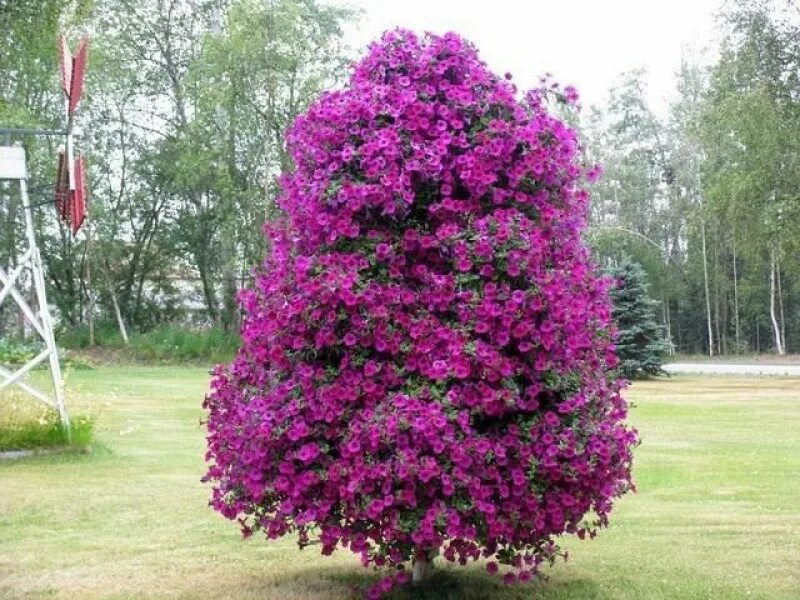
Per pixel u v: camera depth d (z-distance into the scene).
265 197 25.94
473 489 3.71
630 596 4.56
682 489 7.58
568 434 3.87
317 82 25.39
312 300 3.89
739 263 40.88
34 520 6.44
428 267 4.04
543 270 4.04
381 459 3.80
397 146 4.04
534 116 4.24
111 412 13.48
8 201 27.02
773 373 26.11
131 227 31.42
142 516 6.58
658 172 44.97
